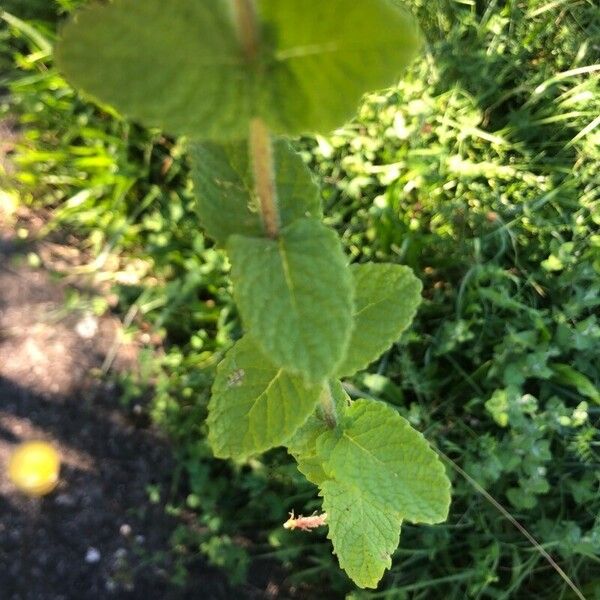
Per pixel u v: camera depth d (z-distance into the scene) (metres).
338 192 0.59
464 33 0.61
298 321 0.15
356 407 0.24
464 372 0.52
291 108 0.13
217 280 0.58
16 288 0.62
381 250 0.57
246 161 0.19
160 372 0.58
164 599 0.54
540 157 0.57
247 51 0.13
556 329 0.51
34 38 0.64
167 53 0.12
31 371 0.59
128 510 0.56
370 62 0.13
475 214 0.55
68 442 0.57
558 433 0.50
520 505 0.47
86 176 0.64
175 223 0.61
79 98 0.64
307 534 0.53
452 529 0.50
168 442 0.57
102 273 0.63
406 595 0.48
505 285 0.53
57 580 0.54
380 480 0.23
